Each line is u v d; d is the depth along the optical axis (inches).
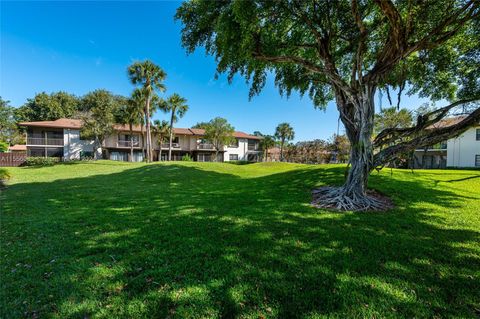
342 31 315.6
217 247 152.8
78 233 182.2
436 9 233.5
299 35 327.6
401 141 296.8
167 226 197.6
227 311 93.9
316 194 329.1
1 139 1336.1
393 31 239.5
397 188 343.6
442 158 1019.9
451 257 137.7
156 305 97.3
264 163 1087.6
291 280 114.3
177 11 286.5
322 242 159.9
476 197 306.5
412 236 171.6
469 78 319.6
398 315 90.8
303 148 1456.7
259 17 241.3
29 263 133.6
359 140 293.3
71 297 103.2
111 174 668.1
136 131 1307.8
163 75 1031.6
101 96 1069.8
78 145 1185.4
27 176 622.8
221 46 266.5
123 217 227.8
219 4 247.9
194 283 112.3
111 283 113.5
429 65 335.3
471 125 240.7
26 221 215.5
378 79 285.0
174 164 824.3
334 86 331.3
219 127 1330.0
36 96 1561.3
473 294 103.2
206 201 303.0
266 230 184.4
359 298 100.4
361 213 239.1
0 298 102.2
